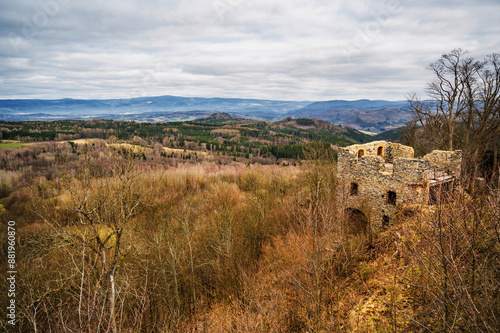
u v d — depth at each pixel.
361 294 15.69
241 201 37.09
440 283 10.36
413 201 22.25
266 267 22.42
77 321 11.73
